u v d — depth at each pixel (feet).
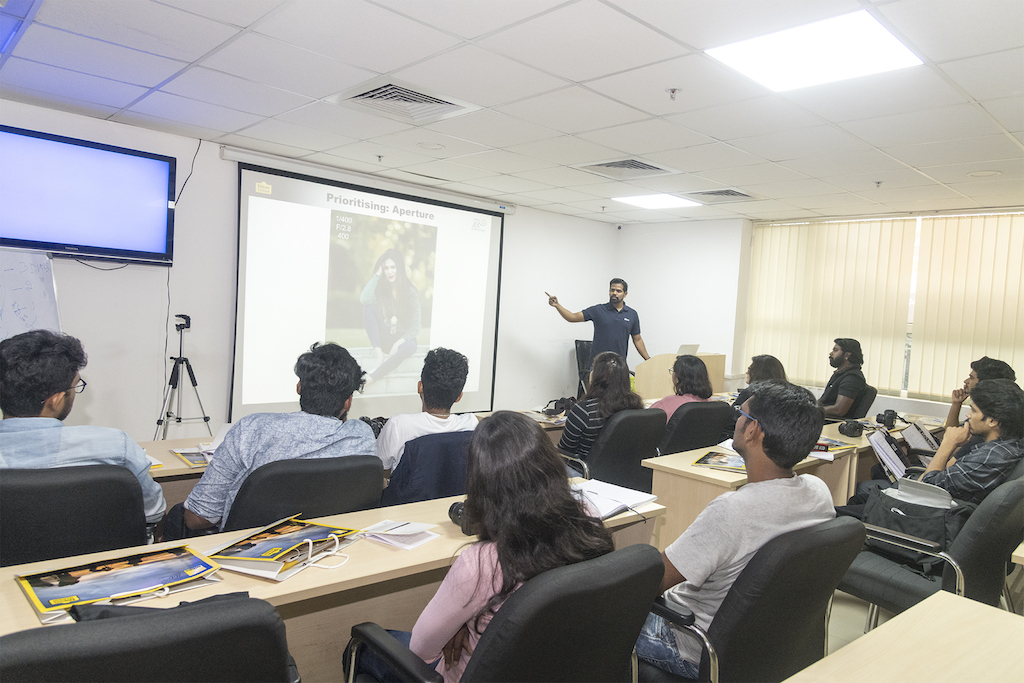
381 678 4.27
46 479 4.53
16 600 3.66
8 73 10.25
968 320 17.44
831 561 4.18
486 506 3.57
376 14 7.55
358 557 4.59
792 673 4.61
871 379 19.19
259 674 2.71
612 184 16.89
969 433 8.68
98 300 13.19
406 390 18.53
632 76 9.11
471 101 10.63
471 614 3.56
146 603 3.68
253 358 15.42
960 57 7.82
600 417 10.18
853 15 7.02
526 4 7.12
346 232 16.92
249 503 5.13
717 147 12.63
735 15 7.13
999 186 14.49
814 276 20.44
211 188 14.61
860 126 10.80
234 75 9.93
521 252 21.76
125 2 7.54
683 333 22.86
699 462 8.88
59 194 12.05
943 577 6.17
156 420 14.16
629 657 3.78
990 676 3.21
